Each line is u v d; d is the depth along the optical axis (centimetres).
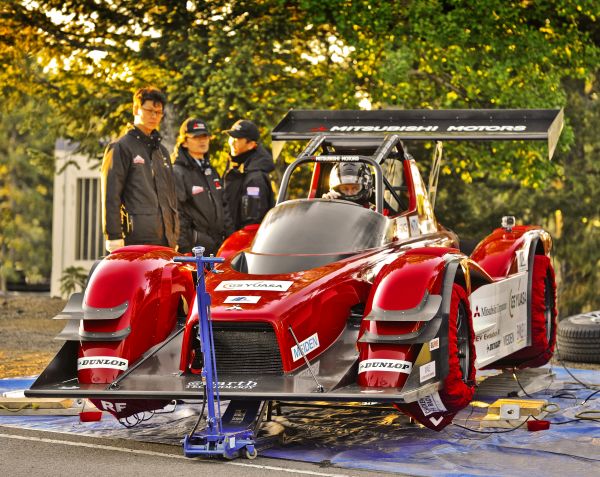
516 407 757
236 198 1158
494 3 2100
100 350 692
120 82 2131
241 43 1928
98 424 771
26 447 685
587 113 2902
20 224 5166
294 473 608
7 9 2100
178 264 762
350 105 2094
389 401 618
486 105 2264
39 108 2359
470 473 608
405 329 654
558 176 2764
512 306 888
